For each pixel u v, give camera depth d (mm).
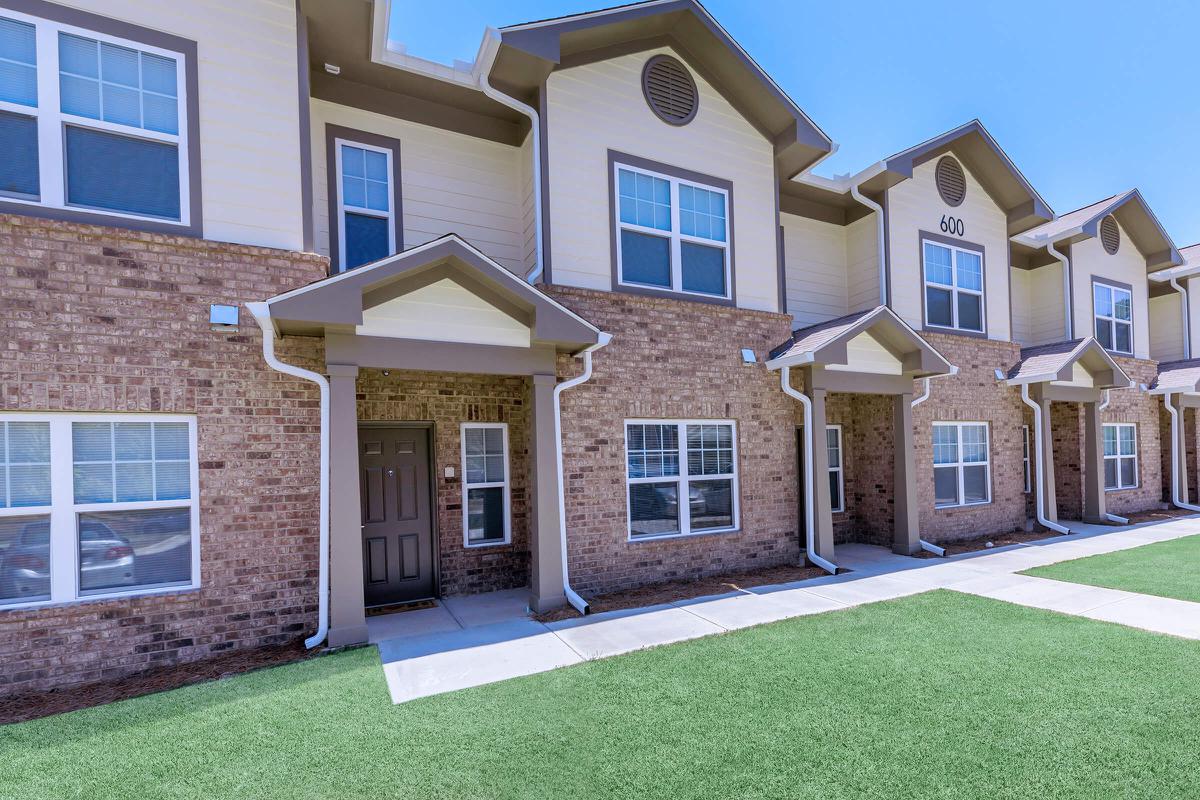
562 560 6645
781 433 8750
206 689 4449
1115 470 13547
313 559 5699
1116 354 13711
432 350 5984
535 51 6887
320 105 7016
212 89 5566
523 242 7996
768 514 8570
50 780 3201
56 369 4816
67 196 5051
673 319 7961
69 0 5066
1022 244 12977
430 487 7371
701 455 8188
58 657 4754
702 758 3328
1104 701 3926
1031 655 4805
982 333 11477
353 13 6070
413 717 3904
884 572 8133
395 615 6531
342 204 7094
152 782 3172
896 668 4590
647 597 6996
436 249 5637
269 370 5594
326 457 5605
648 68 8094
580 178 7559
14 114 4930
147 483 5184
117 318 5043
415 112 7535
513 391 7793
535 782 3117
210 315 5348
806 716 3812
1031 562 8547
